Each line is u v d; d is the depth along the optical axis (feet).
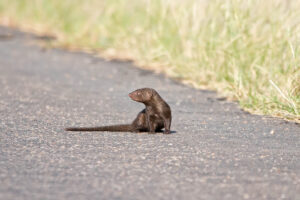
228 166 39.68
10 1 161.99
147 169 38.50
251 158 42.22
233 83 70.69
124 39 105.81
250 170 38.81
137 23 103.35
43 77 84.89
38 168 38.11
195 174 37.47
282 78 64.69
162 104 50.83
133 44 101.65
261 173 38.14
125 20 107.96
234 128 54.13
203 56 80.69
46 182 35.09
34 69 92.27
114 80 83.15
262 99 62.75
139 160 40.83
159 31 93.86
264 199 32.91
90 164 39.47
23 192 33.09
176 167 39.11
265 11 77.00
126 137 49.21
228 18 77.66
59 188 33.99
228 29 77.46
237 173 37.96
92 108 63.82
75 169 38.11
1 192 32.94
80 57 104.73
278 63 68.64
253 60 72.28
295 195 33.71
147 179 36.17
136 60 97.96
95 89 76.07
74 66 95.61
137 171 37.96
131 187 34.50
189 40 85.25
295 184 35.81
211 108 64.28
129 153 42.93
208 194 33.50
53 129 51.83
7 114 58.13
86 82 81.35
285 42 70.03
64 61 100.63
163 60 92.68
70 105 64.90
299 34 68.54
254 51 72.95
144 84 79.92
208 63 78.79
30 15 149.59
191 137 49.73
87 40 116.98
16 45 119.65
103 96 71.41
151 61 93.56
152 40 96.07
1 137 47.65
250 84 67.97
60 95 71.05
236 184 35.50
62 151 43.24
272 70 67.51
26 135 48.75
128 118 59.31
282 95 59.11
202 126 55.06
